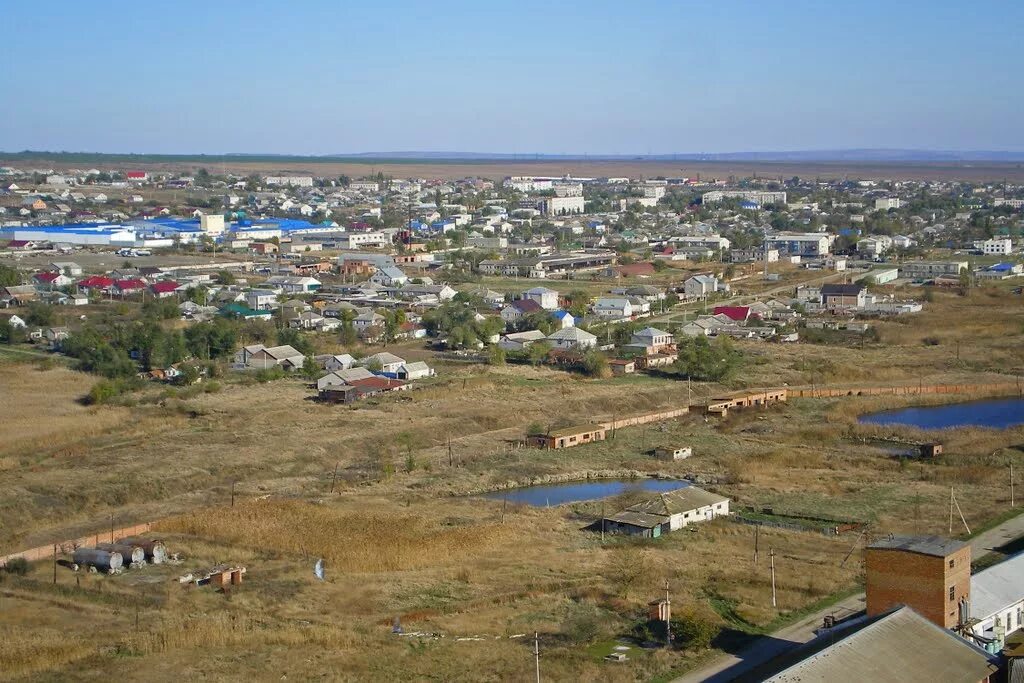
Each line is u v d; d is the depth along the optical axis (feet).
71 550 216.13
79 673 161.27
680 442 312.91
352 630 177.06
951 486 263.29
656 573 201.98
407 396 360.48
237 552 216.13
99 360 394.93
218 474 274.16
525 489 274.16
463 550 217.77
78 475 266.16
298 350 422.82
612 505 249.55
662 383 389.39
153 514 241.96
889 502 249.34
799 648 164.45
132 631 176.35
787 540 222.28
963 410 354.54
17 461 278.26
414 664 164.04
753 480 272.10
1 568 204.33
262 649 170.30
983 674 143.23
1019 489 257.55
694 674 159.53
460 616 183.52
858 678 137.80
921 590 163.53
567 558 212.84
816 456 294.46
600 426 323.37
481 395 365.20
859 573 200.75
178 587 197.16
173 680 158.92
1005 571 179.11
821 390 376.48
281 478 274.77
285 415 333.21
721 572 202.28
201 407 340.59
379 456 297.33
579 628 174.50
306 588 196.95
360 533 227.40
